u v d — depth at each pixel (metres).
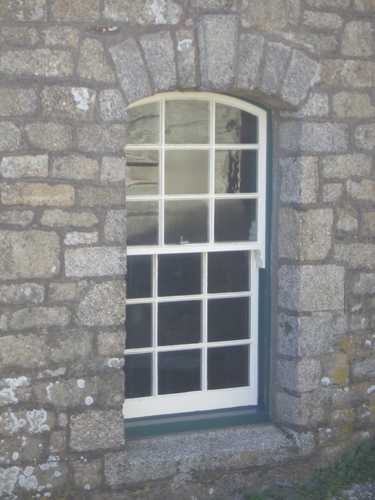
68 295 3.81
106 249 3.86
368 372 4.56
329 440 4.47
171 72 3.91
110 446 3.95
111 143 3.81
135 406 4.32
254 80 4.09
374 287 4.52
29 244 3.71
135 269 4.27
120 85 3.80
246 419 4.53
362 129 4.37
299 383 4.35
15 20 3.61
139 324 4.31
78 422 3.88
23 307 3.73
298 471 4.39
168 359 4.41
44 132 3.69
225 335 4.53
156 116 4.20
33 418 3.80
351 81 4.30
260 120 4.43
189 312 4.42
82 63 3.72
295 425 4.39
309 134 4.23
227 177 4.42
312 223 4.29
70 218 3.78
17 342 3.74
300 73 4.18
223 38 3.97
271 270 4.52
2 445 3.75
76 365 3.85
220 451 4.18
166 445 4.20
